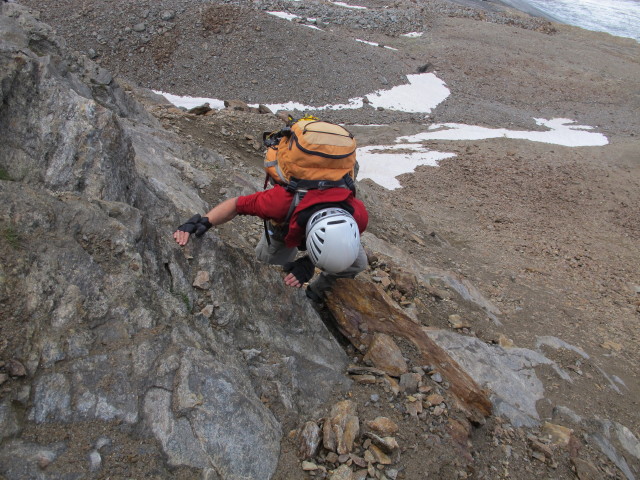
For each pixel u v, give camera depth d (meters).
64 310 2.58
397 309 4.68
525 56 43.09
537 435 4.40
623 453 4.89
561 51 45.09
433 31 45.69
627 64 43.97
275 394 3.10
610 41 51.22
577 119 32.91
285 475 2.74
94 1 33.38
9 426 2.20
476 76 38.22
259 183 6.91
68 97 3.48
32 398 2.33
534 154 22.48
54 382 2.40
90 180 3.32
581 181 19.09
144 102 11.52
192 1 35.03
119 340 2.67
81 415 2.39
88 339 2.59
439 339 5.07
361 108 30.62
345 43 36.50
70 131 3.39
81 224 2.87
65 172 3.28
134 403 2.53
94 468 2.26
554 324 7.29
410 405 3.57
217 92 30.25
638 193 18.75
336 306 4.32
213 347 3.03
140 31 32.09
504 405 4.52
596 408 5.43
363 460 2.98
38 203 2.79
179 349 2.78
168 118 9.55
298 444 2.91
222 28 33.47
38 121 3.36
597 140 28.81
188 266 3.36
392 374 3.89
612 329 7.70
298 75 32.34
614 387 5.98
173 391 2.65
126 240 2.93
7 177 3.13
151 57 31.23
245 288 3.64
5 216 2.66
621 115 34.44
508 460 3.92
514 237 12.36
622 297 9.42
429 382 3.94
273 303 3.76
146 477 2.34
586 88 38.66
